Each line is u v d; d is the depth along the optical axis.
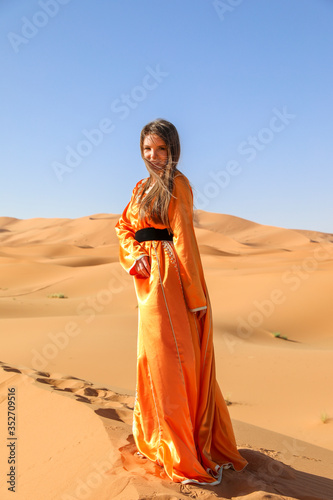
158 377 3.60
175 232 3.76
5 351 17.58
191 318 3.77
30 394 5.75
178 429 3.53
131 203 4.07
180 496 3.10
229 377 15.51
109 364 15.72
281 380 14.95
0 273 55.12
